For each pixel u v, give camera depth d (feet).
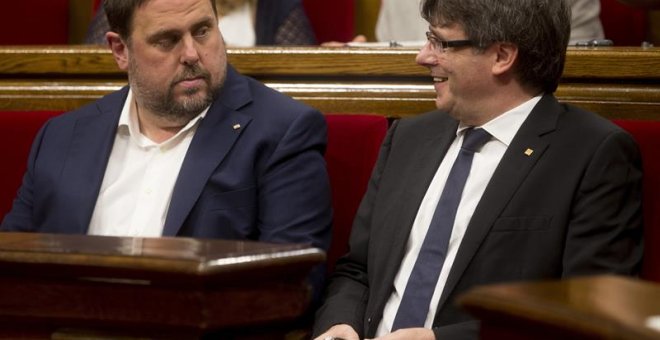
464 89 17.88
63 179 20.21
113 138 20.47
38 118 22.20
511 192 17.31
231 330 11.10
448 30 17.76
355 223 19.54
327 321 18.40
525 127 17.76
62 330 11.42
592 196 17.01
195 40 19.30
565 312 7.61
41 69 22.99
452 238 17.76
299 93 21.93
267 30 28.68
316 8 30.35
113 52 20.45
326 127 20.21
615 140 17.26
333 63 21.81
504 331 8.20
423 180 18.62
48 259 11.18
